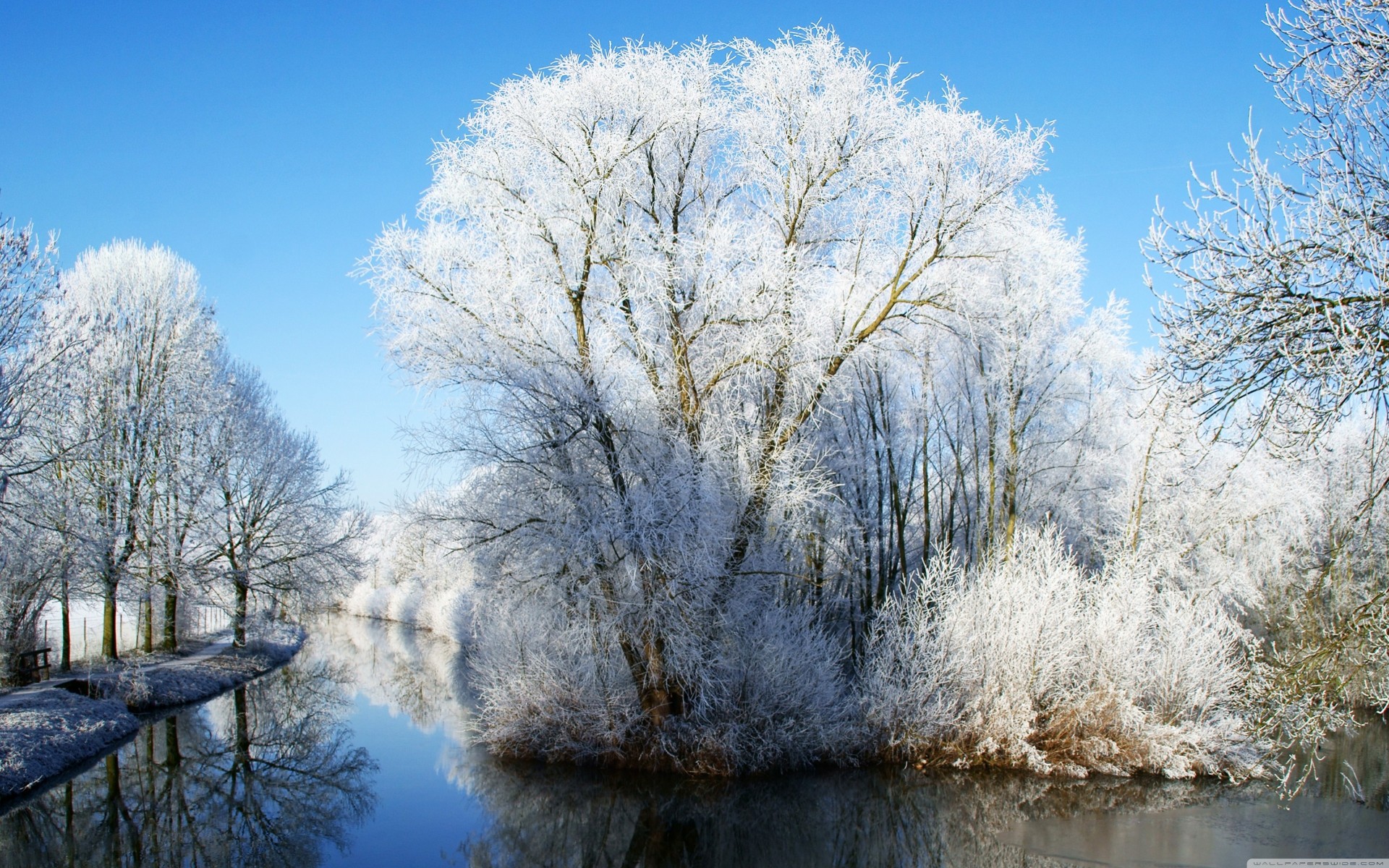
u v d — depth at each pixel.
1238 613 24.17
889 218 17.23
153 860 12.49
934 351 22.61
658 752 16.17
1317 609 10.21
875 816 14.37
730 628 16.05
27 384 17.47
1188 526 22.64
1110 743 16.36
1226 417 7.82
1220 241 7.63
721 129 16.91
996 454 22.56
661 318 16.05
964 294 17.05
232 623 33.00
